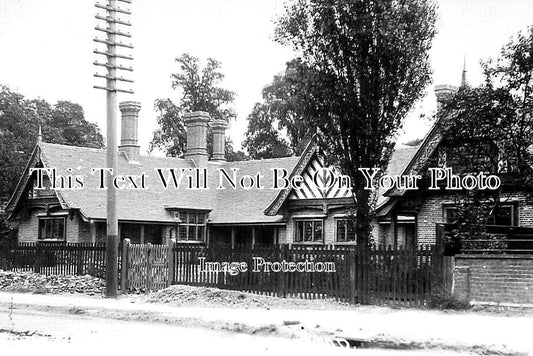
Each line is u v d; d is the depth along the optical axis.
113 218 22.83
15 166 52.38
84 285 24.30
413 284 18.56
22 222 40.56
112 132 22.89
